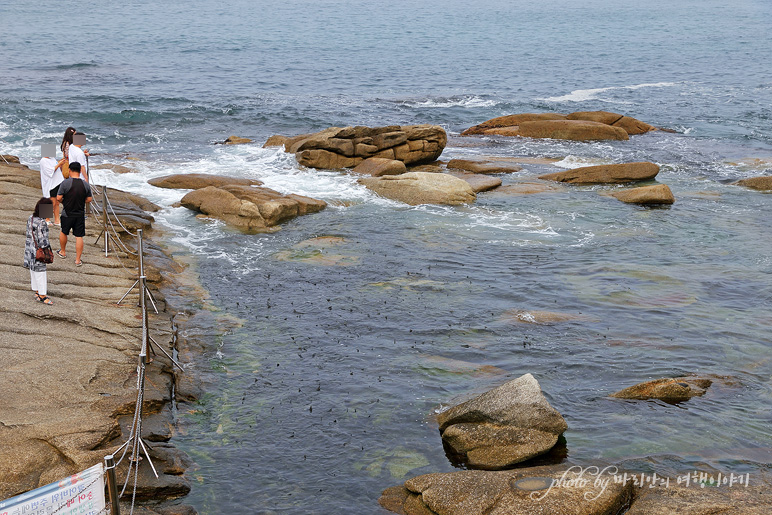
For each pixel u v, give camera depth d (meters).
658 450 9.22
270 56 68.38
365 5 155.38
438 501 7.82
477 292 15.04
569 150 30.75
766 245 18.48
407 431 9.80
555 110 42.62
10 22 96.38
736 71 61.31
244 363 11.73
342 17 121.50
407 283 15.52
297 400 10.59
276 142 29.88
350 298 14.61
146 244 16.81
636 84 54.25
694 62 68.19
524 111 42.16
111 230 16.83
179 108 39.09
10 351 10.23
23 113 35.41
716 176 26.39
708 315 13.91
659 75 59.44
